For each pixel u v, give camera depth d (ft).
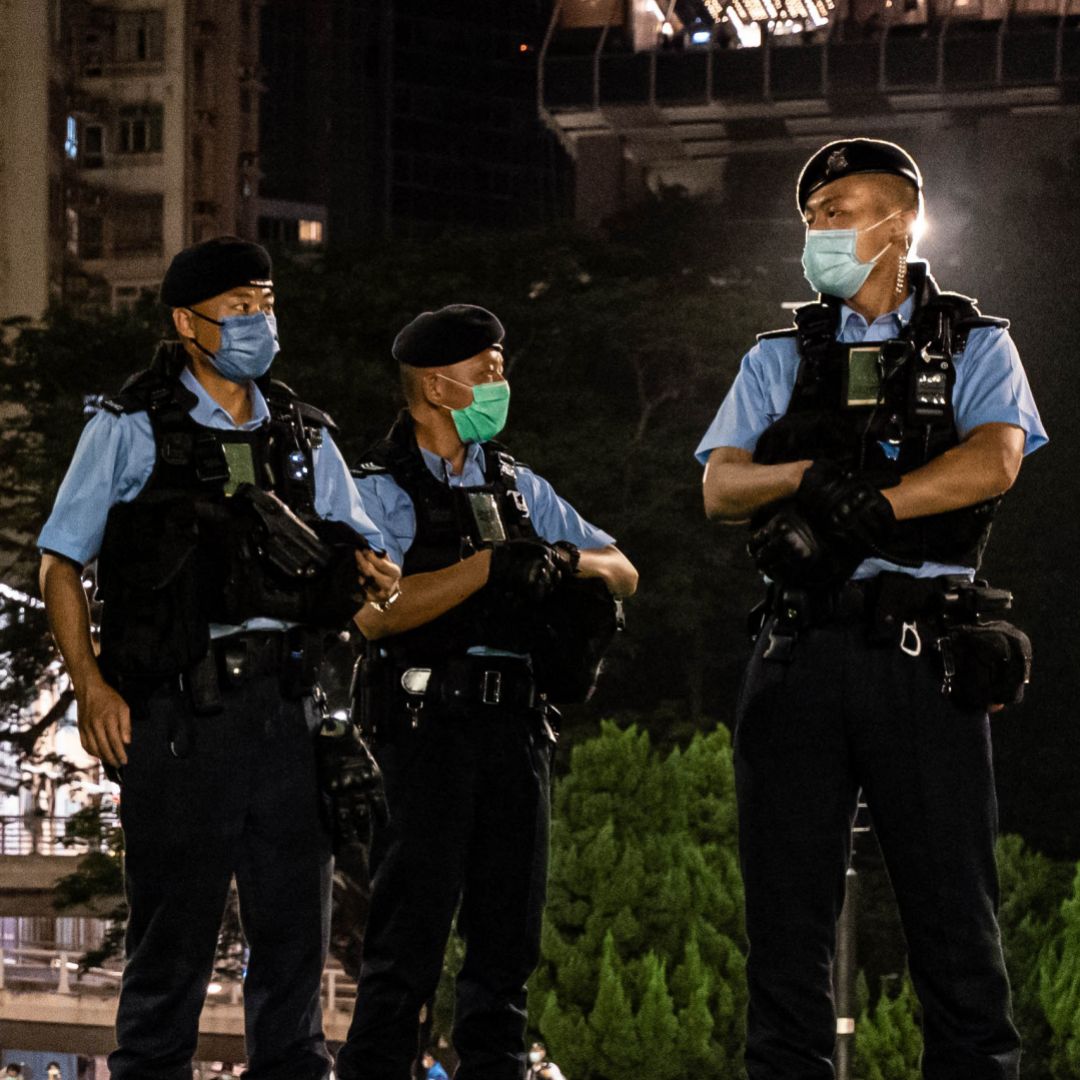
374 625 31.53
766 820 25.88
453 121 585.22
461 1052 31.91
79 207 365.81
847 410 26.12
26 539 201.77
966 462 25.54
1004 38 295.07
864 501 24.97
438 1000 99.45
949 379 26.09
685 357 207.72
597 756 112.16
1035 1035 105.50
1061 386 208.23
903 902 25.90
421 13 579.07
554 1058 101.76
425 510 32.37
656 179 322.55
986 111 303.89
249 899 26.78
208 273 26.68
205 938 26.48
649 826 111.65
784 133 315.78
